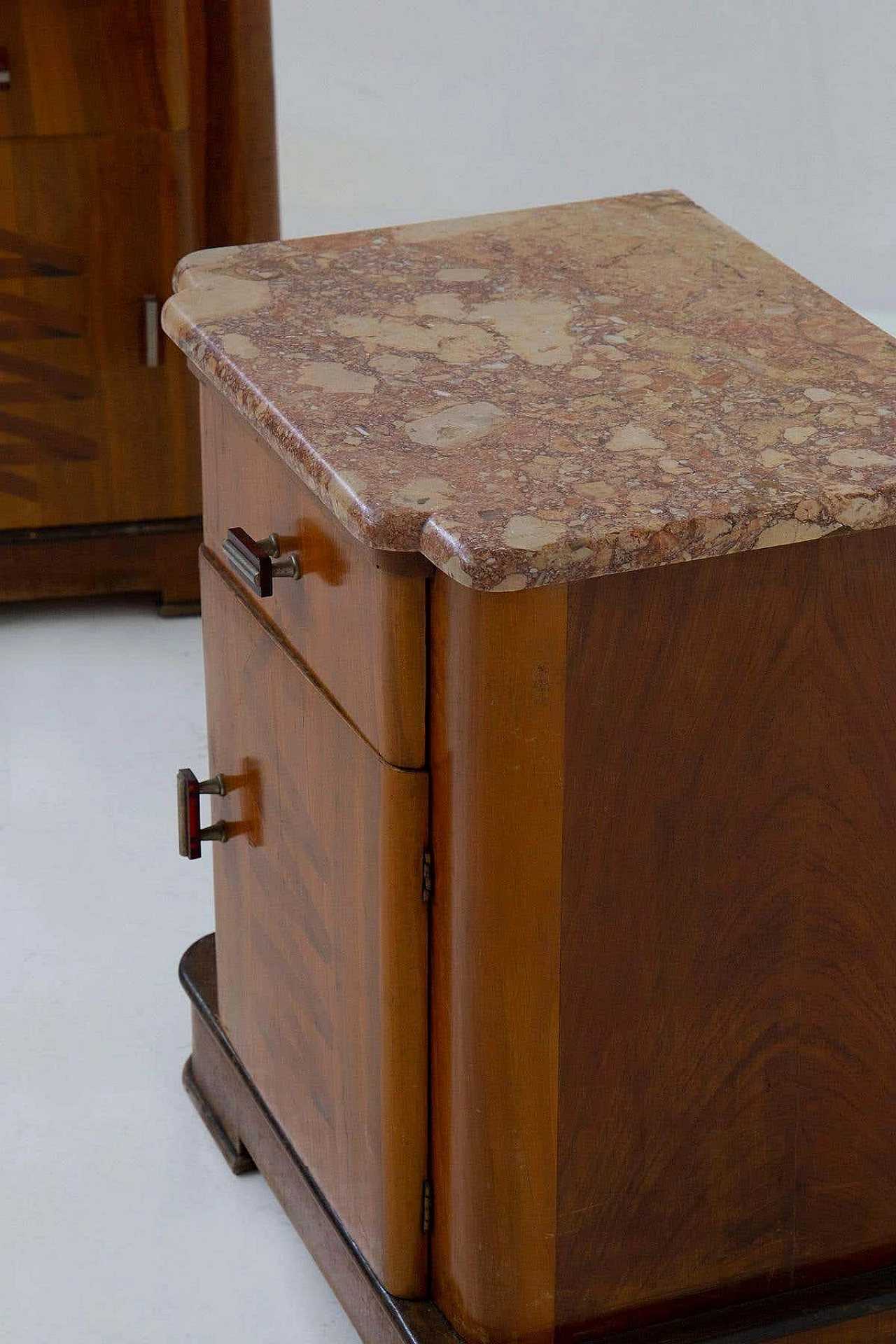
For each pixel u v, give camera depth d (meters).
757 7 4.79
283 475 1.70
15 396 3.14
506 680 1.48
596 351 1.75
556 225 2.04
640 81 4.91
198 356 1.78
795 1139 1.77
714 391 1.67
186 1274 2.06
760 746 1.59
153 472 3.26
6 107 2.91
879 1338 1.87
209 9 2.97
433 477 1.51
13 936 2.60
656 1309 1.78
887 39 4.69
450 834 1.57
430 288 1.88
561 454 1.55
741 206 4.83
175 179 3.04
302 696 1.75
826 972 1.71
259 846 1.95
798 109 4.78
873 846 1.68
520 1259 1.70
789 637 1.56
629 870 1.59
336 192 4.91
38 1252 2.09
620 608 1.49
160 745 3.03
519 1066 1.62
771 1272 1.82
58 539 3.27
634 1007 1.65
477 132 5.06
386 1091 1.72
